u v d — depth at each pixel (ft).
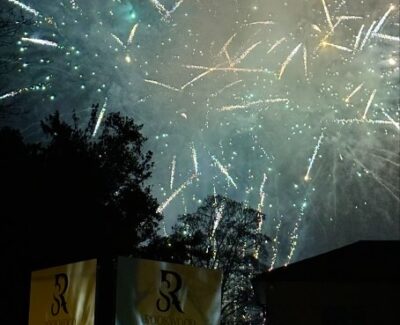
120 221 52.90
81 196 50.03
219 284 26.73
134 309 24.49
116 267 24.58
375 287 53.98
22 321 45.24
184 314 25.59
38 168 49.29
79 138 53.62
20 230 46.73
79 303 25.23
